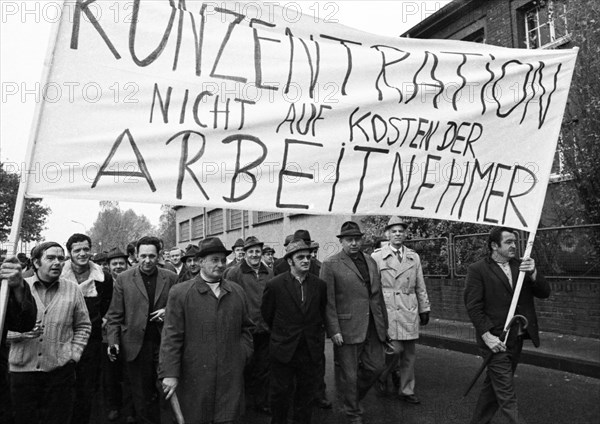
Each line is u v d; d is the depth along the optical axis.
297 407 5.04
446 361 8.52
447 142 4.54
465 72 4.61
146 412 5.24
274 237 20.67
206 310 4.09
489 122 4.70
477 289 4.55
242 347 4.30
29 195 2.94
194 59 3.53
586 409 5.68
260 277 6.69
